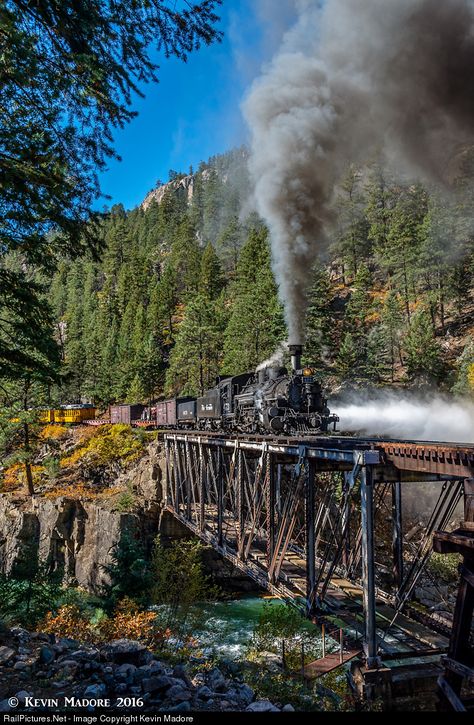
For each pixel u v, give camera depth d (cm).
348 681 1030
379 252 6266
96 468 3475
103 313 8381
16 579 1302
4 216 687
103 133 739
